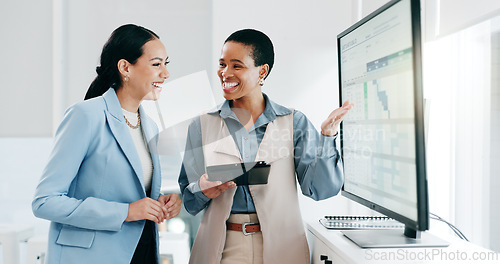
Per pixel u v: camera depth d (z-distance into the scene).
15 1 2.63
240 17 2.36
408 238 1.45
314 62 2.36
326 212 2.34
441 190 1.99
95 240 1.46
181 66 2.58
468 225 1.99
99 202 1.44
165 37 2.58
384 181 1.39
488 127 1.98
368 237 1.47
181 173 1.74
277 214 1.66
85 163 1.48
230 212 1.68
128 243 1.50
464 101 1.97
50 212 1.39
